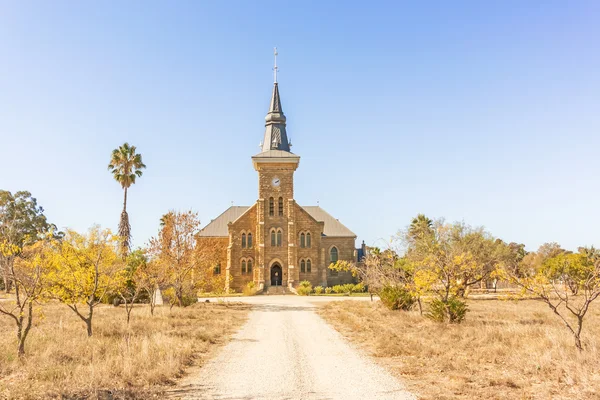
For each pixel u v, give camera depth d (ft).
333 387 37.29
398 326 74.74
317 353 53.42
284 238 218.59
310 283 213.66
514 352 48.06
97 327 69.41
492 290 209.56
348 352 53.98
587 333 58.49
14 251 50.80
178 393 35.55
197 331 68.59
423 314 88.99
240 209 253.44
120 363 42.37
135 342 53.26
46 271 57.36
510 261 155.43
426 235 134.51
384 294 106.22
